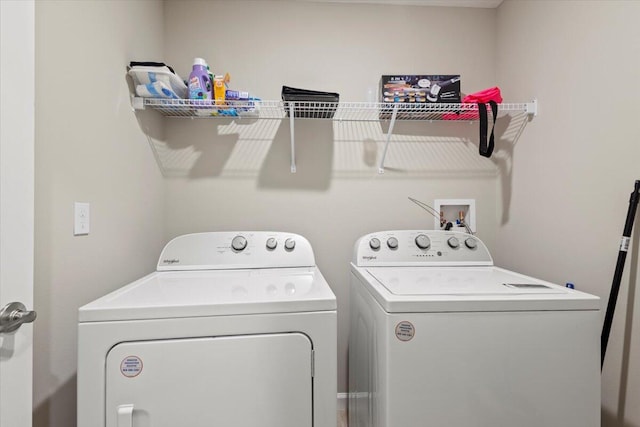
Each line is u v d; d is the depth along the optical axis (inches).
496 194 72.3
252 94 69.2
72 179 38.8
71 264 38.8
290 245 59.5
